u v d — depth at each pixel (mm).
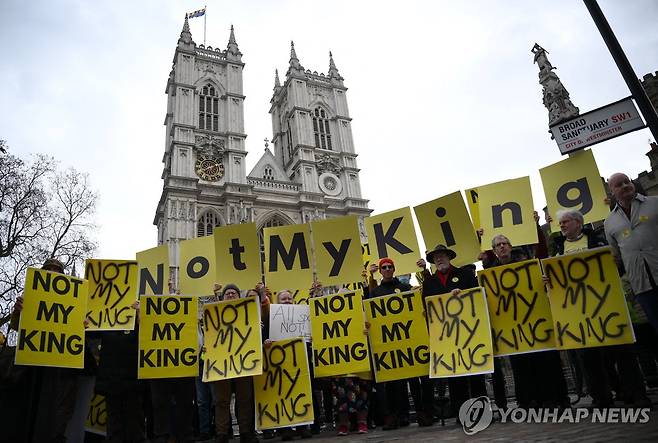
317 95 70250
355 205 61875
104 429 9453
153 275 10188
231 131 58438
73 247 30453
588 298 6367
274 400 7902
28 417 6730
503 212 9172
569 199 8547
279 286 10125
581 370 9492
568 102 17734
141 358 7680
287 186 59844
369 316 8172
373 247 10281
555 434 4637
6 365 6906
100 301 8258
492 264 8039
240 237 10234
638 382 5914
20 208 27734
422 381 7613
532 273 7039
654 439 3736
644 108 6398
